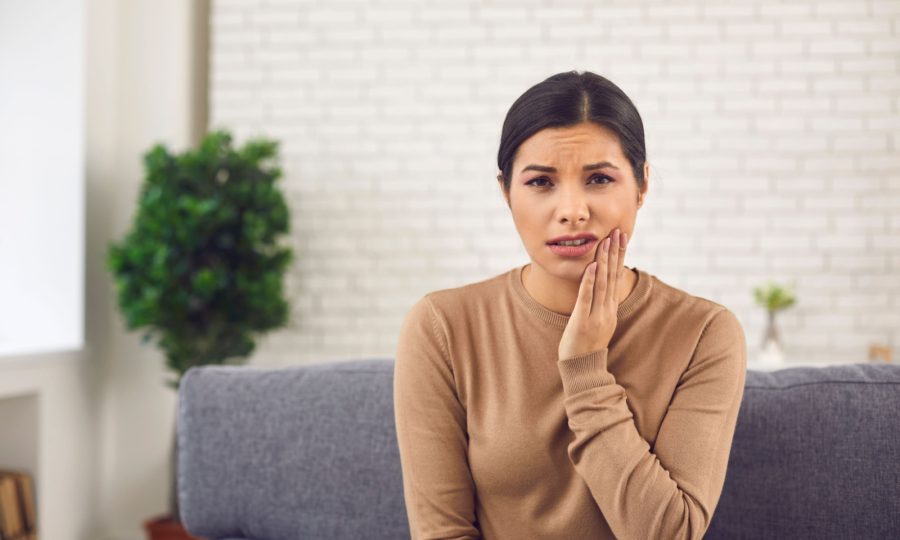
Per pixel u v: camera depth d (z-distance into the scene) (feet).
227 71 12.84
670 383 4.14
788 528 4.64
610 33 12.38
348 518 5.08
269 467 5.22
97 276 12.07
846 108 12.06
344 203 12.78
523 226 4.08
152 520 11.35
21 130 11.70
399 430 4.40
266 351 12.89
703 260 12.30
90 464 11.98
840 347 12.11
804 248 12.16
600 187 3.97
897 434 4.62
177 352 11.13
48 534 10.90
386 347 12.75
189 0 12.82
